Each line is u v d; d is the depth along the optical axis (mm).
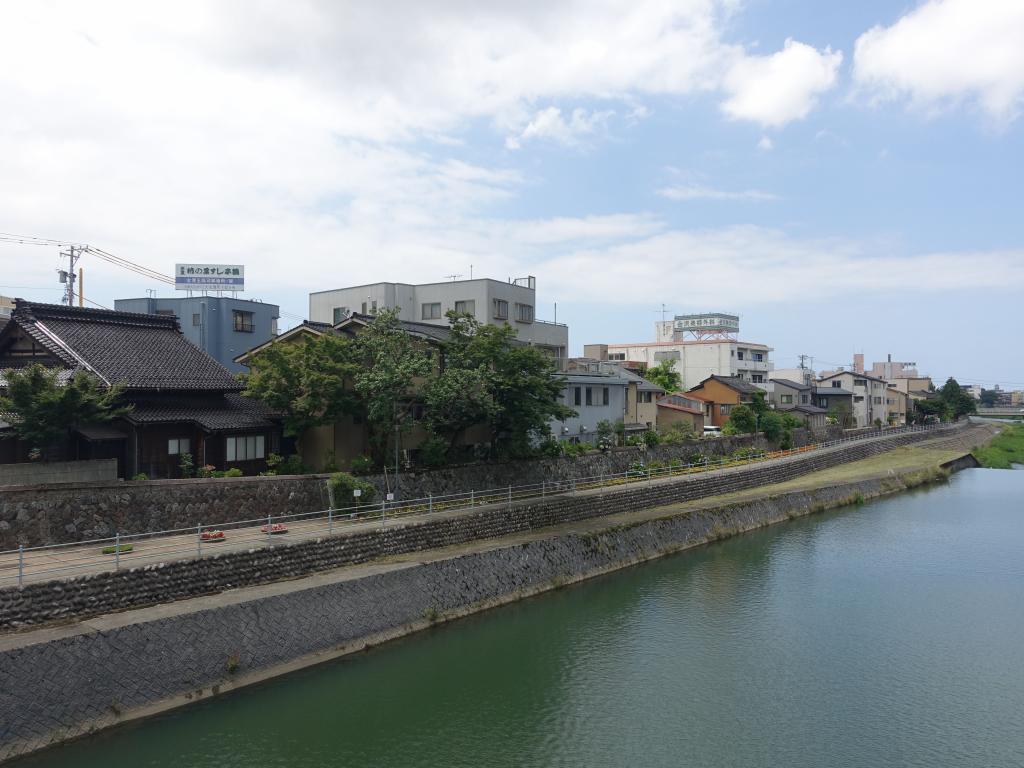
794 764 15336
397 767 14836
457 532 25844
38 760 13648
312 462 30016
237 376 28625
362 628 20031
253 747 15219
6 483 19484
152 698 15547
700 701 18125
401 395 27406
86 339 25797
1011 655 21188
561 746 15906
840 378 95750
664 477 41625
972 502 46938
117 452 24000
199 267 50688
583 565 28141
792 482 49031
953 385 115500
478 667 19719
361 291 49344
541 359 31812
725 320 90188
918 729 16875
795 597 26391
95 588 16438
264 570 19750
